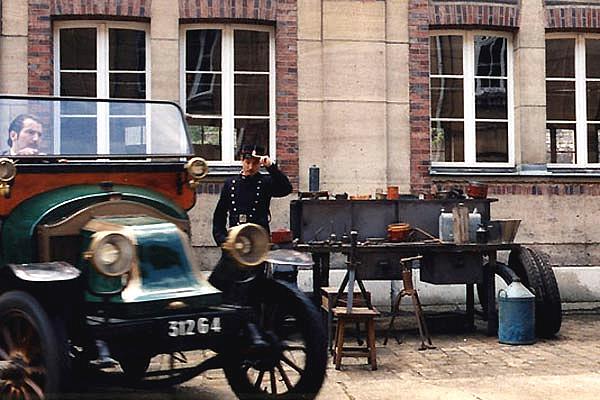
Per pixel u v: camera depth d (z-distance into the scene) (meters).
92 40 11.38
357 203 9.76
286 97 11.57
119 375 5.79
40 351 5.30
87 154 6.46
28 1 10.98
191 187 6.57
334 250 9.18
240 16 11.46
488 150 12.31
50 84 11.04
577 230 12.02
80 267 5.64
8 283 5.62
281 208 11.45
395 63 11.84
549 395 6.77
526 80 12.15
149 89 11.39
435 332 9.96
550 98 12.46
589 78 12.51
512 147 12.32
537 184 11.97
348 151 11.63
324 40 11.66
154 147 6.68
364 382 7.38
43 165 6.13
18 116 6.38
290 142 11.54
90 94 11.34
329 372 7.84
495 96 12.36
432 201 9.91
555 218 11.98
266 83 11.77
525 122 12.12
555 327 9.46
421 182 11.82
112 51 11.41
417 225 9.86
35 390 5.27
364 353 8.02
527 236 11.92
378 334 9.79
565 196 12.02
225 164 11.57
